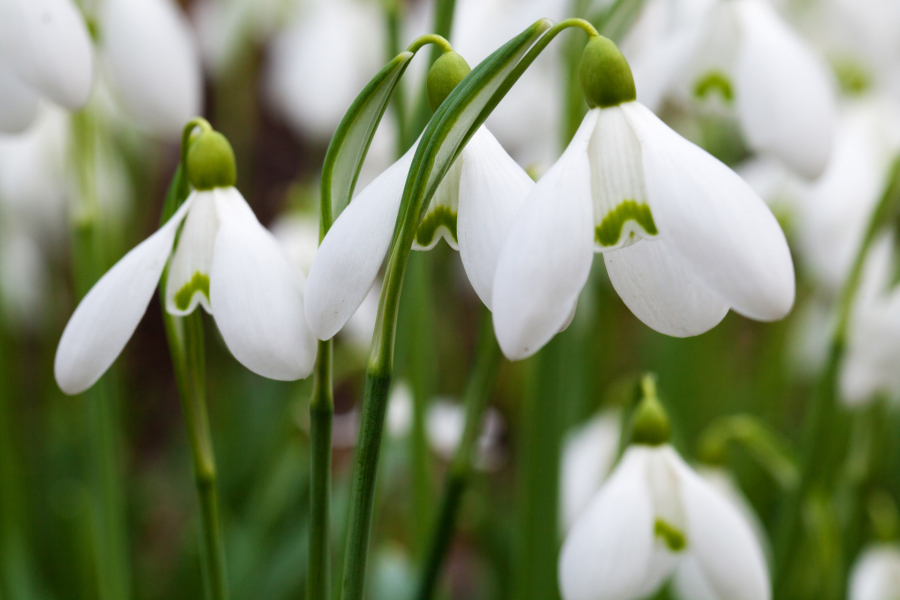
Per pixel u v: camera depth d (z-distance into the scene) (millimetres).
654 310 333
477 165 330
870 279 566
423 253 485
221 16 900
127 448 985
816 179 417
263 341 331
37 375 1067
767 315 316
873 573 545
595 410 813
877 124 583
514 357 316
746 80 418
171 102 426
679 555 390
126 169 774
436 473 842
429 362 589
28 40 385
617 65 326
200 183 340
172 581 796
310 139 890
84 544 681
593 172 325
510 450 942
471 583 906
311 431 343
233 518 754
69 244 856
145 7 422
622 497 385
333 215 338
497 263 321
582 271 318
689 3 455
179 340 353
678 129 723
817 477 490
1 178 690
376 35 809
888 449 763
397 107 436
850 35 583
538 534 491
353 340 681
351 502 343
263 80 1094
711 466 501
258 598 638
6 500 639
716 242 317
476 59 507
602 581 381
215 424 868
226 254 335
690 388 768
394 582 613
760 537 527
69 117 471
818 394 458
